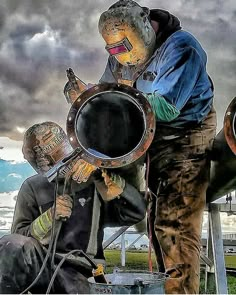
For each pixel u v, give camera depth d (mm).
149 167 2576
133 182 2586
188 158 2508
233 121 1867
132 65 2623
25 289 2051
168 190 2479
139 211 2455
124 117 1956
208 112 2592
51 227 2221
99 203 2457
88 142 1960
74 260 2311
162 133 2521
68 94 2318
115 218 2504
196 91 2492
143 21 2459
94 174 2383
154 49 2551
